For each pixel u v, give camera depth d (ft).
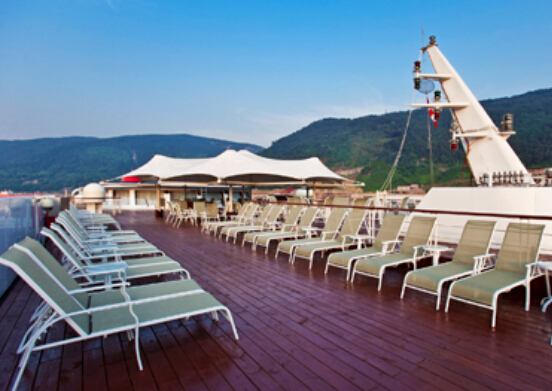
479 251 13.23
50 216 32.83
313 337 9.18
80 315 7.66
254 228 26.32
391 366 7.60
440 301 12.17
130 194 78.54
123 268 11.38
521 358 7.93
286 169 42.19
